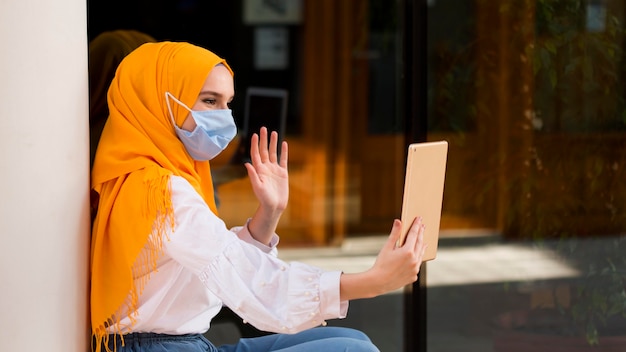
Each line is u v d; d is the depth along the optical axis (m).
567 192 3.67
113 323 2.29
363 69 7.36
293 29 8.09
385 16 7.14
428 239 2.38
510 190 3.73
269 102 5.20
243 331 3.85
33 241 2.19
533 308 3.74
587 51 3.61
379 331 4.43
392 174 7.33
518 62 3.70
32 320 2.20
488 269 3.75
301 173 7.32
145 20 8.02
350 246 6.69
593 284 3.65
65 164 2.23
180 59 2.32
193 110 2.32
